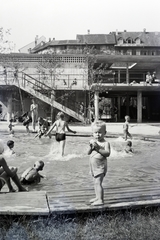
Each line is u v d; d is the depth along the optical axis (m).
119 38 79.12
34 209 4.21
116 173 7.45
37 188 5.91
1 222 4.11
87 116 33.88
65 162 9.16
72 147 12.89
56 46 76.81
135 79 43.22
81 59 34.84
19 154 10.72
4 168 5.30
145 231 3.84
